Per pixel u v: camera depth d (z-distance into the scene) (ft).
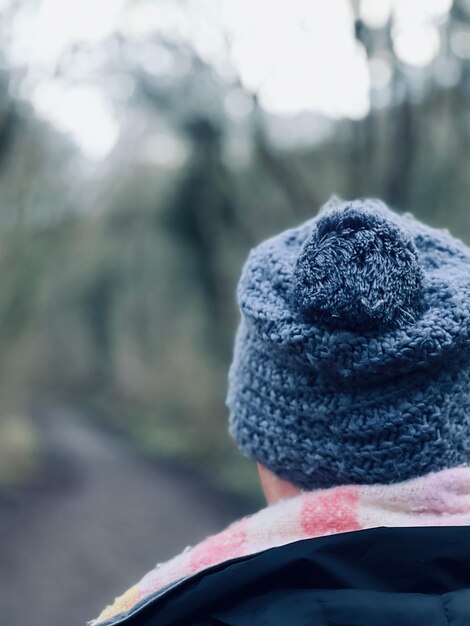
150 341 84.94
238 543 2.99
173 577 3.00
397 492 2.87
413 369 2.80
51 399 120.47
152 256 65.62
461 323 2.75
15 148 43.55
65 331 101.24
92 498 46.44
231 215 49.44
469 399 2.99
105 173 55.16
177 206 53.11
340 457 2.95
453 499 2.83
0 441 54.29
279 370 3.04
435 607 2.56
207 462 64.34
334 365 2.78
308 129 37.70
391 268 2.72
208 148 46.11
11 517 38.22
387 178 31.65
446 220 31.81
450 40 25.99
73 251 59.82
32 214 48.67
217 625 2.68
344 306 2.69
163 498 48.11
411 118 30.09
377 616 2.54
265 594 2.71
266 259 3.14
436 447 2.89
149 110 43.65
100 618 3.16
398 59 26.99
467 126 30.01
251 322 3.02
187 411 79.05
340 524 2.87
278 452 3.12
